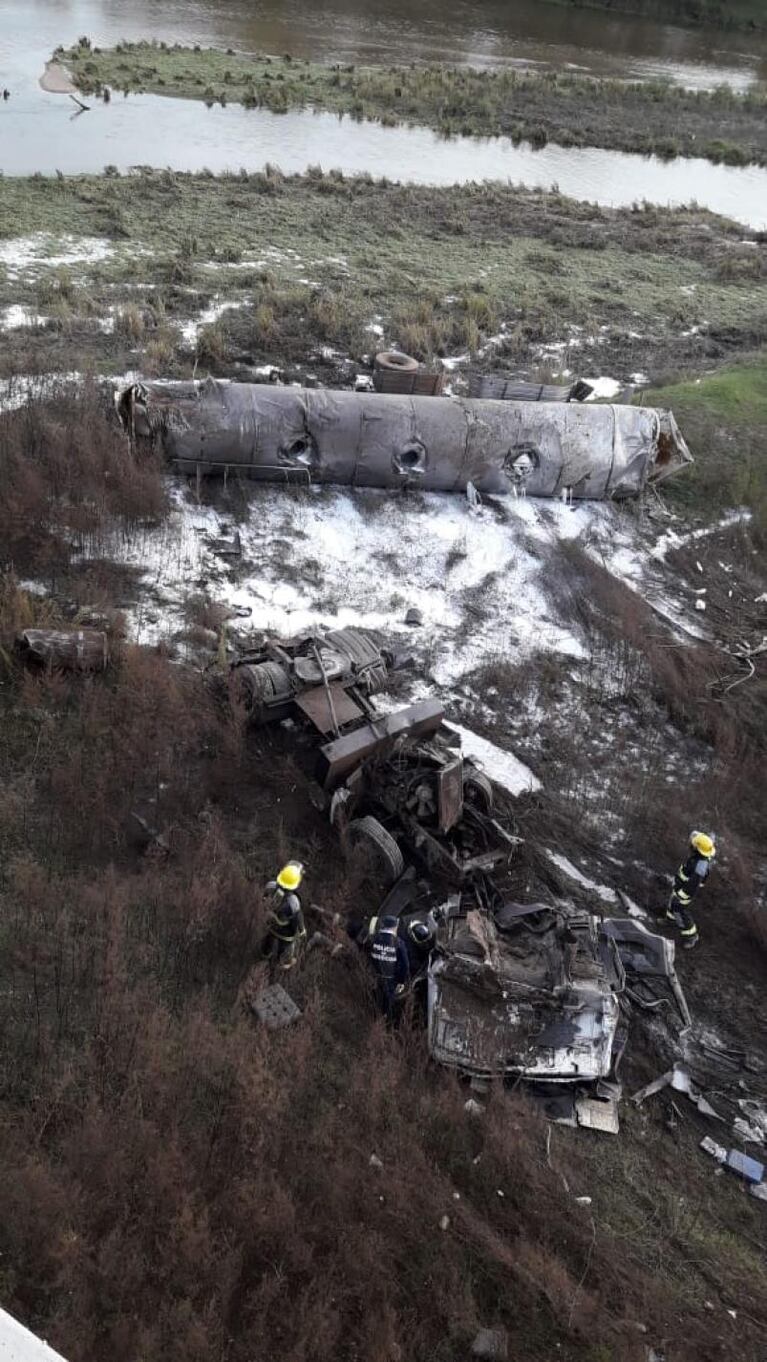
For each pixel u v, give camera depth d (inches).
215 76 1788.9
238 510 613.6
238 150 1455.5
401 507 653.9
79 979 328.2
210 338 778.8
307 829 415.5
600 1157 318.0
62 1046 306.5
